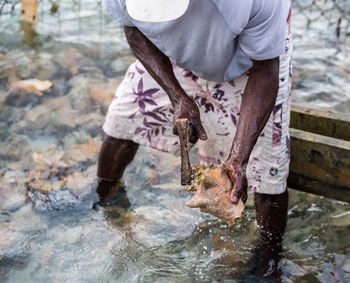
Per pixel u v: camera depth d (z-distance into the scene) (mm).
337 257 2773
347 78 4137
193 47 2248
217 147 2662
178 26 2189
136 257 2756
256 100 2209
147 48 2387
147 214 3021
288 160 2605
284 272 2680
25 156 3387
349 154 2637
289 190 3221
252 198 3104
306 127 2916
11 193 3115
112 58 4320
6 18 4750
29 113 3734
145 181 3238
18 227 2900
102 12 4914
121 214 3016
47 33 4582
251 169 2584
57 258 2734
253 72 2248
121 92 2818
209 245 2822
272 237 2768
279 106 2457
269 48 2119
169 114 2730
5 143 3482
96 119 3707
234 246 2809
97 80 4074
